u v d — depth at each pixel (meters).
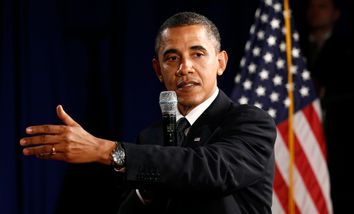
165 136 4.71
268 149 4.73
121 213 5.14
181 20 5.07
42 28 11.30
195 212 4.58
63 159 4.04
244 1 12.23
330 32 12.71
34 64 11.20
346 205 12.04
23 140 4.01
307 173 10.36
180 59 5.04
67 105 11.47
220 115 5.12
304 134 10.48
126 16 11.78
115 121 11.72
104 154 4.14
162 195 4.67
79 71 11.66
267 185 4.83
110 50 11.78
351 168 12.09
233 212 4.58
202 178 4.25
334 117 12.23
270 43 10.81
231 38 12.18
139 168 4.18
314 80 12.52
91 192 11.34
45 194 11.11
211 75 5.09
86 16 11.76
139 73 11.73
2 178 10.92
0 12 11.15
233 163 4.42
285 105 10.58
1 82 11.02
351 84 12.34
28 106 11.13
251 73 10.77
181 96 5.07
